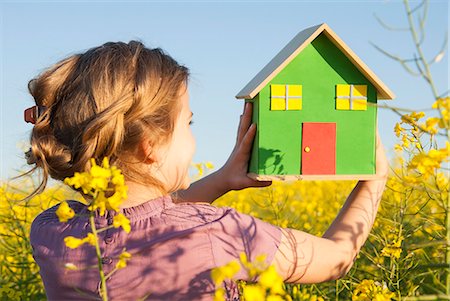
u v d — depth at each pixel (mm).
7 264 3803
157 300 1865
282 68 2367
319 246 2035
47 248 2041
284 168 2400
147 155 1987
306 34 2479
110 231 1937
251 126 2418
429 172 1862
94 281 1919
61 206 1673
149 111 1987
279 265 1960
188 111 2129
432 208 3916
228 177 2496
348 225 2172
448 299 2041
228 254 1893
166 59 2127
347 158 2420
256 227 1959
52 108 2100
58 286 1996
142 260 1877
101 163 1976
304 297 3330
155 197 2016
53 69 2129
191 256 1866
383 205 3742
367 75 2389
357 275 3816
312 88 2414
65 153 2051
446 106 1674
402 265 3012
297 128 2406
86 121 1997
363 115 2430
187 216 1938
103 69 2018
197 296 1863
